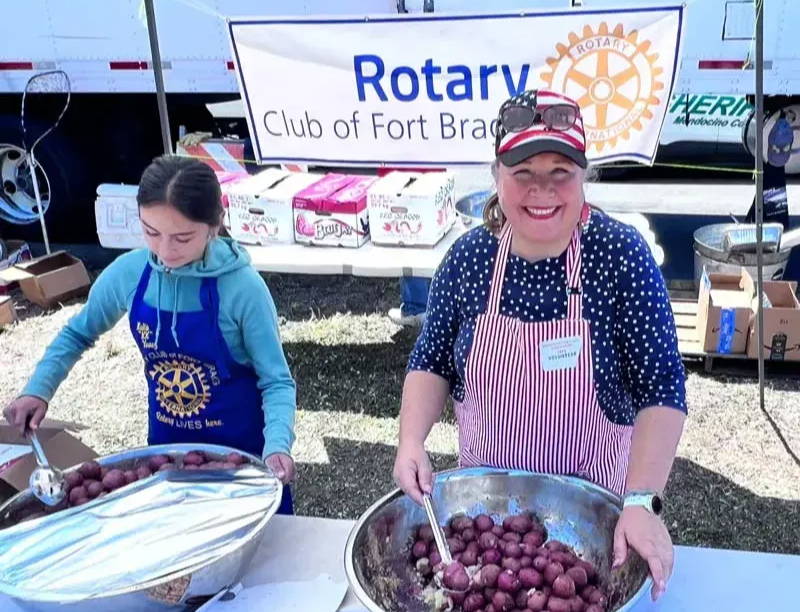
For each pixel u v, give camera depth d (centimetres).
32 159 514
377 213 363
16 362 430
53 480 153
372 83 336
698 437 340
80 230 585
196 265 174
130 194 462
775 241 405
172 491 146
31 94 530
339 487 323
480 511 151
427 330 165
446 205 374
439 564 138
